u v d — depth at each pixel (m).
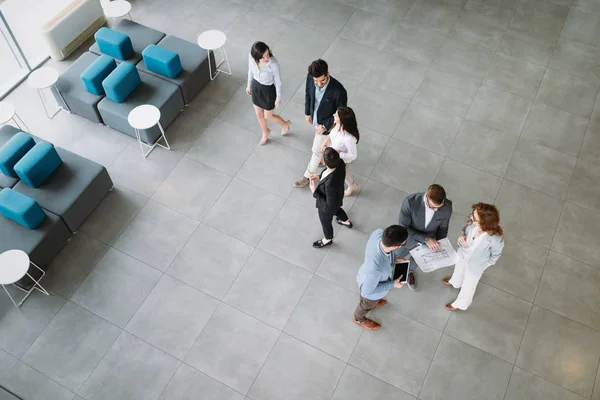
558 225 6.18
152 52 6.89
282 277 5.86
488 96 7.31
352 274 5.87
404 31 8.04
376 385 5.20
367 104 7.22
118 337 5.52
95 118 7.05
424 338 5.45
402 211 4.83
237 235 6.16
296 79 7.52
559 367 5.28
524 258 5.94
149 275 5.90
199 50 7.29
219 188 6.52
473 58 7.73
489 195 6.41
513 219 6.22
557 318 5.56
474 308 5.63
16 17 7.22
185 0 8.51
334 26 8.12
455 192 6.44
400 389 5.18
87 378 5.29
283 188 6.52
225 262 5.97
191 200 6.43
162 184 6.57
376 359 5.34
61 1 7.65
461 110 7.16
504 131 6.96
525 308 5.62
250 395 5.17
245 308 5.66
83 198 6.09
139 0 8.50
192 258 6.00
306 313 5.62
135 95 6.84
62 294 5.79
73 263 6.00
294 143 6.92
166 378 5.28
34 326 5.59
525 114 7.13
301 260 5.97
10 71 7.53
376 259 4.42
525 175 6.57
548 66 7.63
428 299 5.69
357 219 6.25
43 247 5.79
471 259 4.76
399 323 5.54
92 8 7.95
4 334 5.54
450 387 5.19
